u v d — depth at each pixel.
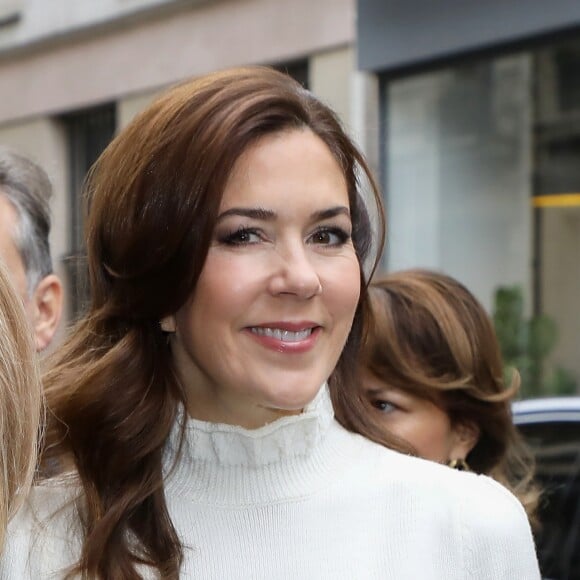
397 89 8.09
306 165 1.87
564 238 8.27
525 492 3.14
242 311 1.85
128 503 1.95
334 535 1.98
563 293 8.31
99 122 10.90
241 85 1.86
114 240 1.93
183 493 2.02
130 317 2.00
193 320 1.90
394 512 2.01
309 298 1.86
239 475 2.01
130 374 2.01
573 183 8.14
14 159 3.15
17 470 1.81
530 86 7.89
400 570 1.95
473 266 8.47
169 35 9.76
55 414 2.05
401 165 8.14
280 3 8.77
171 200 1.83
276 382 1.87
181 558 1.94
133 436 1.99
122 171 1.91
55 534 1.99
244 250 1.86
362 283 2.21
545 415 4.00
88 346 2.13
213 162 1.81
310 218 1.87
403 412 2.83
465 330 2.89
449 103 8.12
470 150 8.23
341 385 2.24
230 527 1.99
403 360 2.79
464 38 7.36
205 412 2.04
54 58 10.96
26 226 3.06
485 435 2.98
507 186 8.39
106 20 10.23
